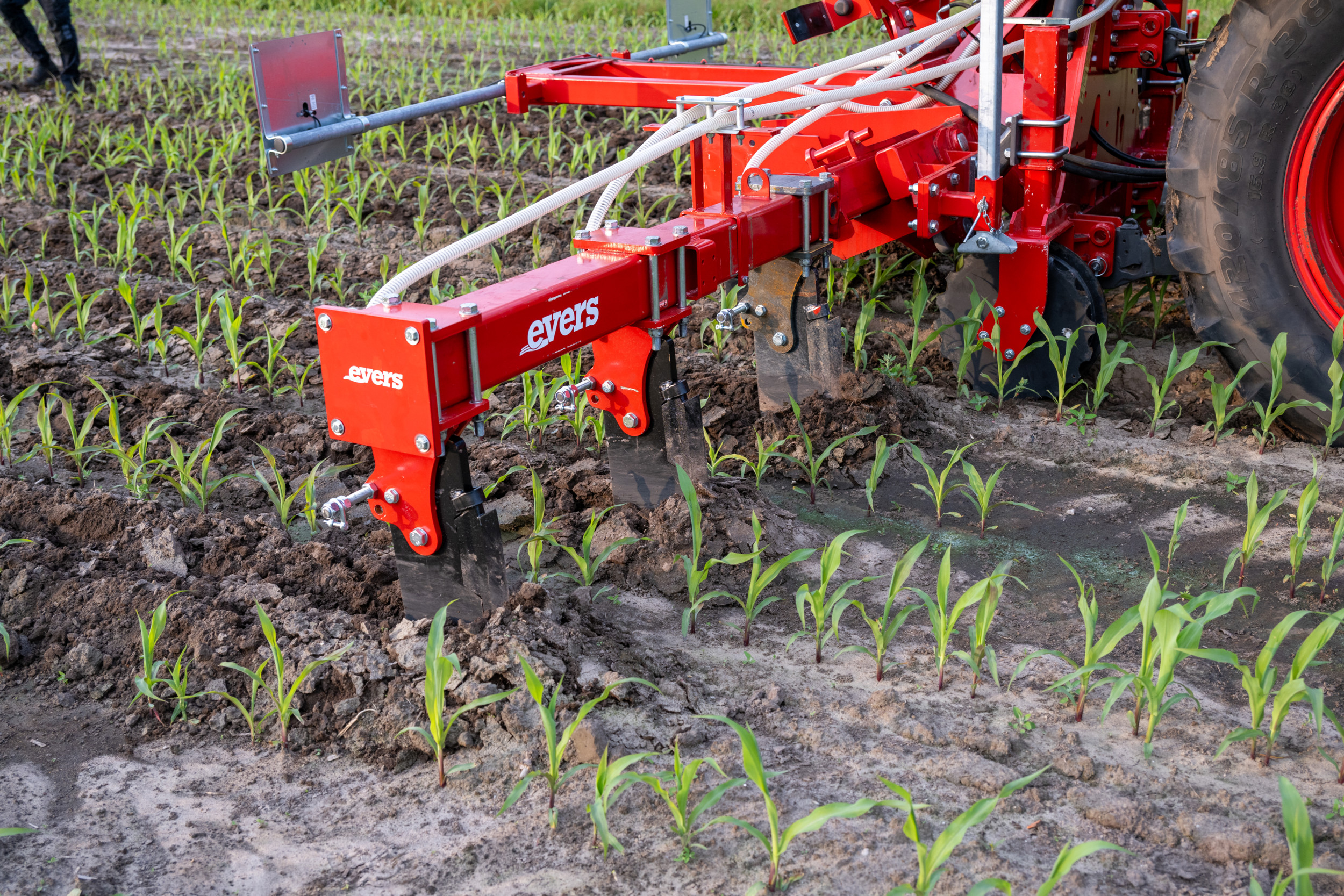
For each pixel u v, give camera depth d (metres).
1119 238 4.56
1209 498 3.94
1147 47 5.09
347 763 2.71
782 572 3.52
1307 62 3.77
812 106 3.81
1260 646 3.10
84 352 5.20
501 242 6.61
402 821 2.51
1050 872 2.30
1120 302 5.57
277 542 3.52
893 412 4.36
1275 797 2.50
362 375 2.71
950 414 4.62
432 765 2.69
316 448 4.29
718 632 3.23
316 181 7.92
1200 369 4.80
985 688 2.93
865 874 2.30
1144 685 2.61
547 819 2.49
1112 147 5.03
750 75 5.27
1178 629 2.51
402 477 2.87
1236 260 4.09
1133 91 5.73
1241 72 3.89
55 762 2.71
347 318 2.67
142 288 6.04
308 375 5.09
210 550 3.46
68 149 8.88
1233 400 4.54
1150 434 4.40
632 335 3.58
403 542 3.00
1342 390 4.00
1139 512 3.87
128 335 5.50
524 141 9.03
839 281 5.86
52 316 5.57
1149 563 3.55
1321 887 2.26
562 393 3.67
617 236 3.26
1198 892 2.24
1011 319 4.52
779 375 4.48
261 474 4.13
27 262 6.47
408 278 2.76
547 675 2.79
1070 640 3.15
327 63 3.68
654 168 8.02
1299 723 2.75
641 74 5.52
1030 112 4.25
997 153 4.00
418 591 3.06
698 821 2.46
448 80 11.66
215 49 14.31
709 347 5.26
